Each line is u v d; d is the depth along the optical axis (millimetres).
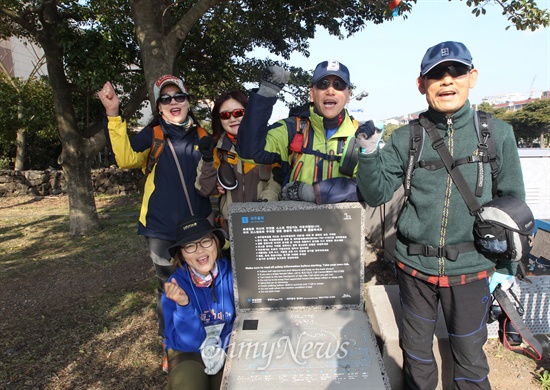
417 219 2010
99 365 3123
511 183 1902
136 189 14000
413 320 2127
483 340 2025
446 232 1935
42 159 17391
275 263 2170
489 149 1864
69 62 6789
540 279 3189
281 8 7633
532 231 1833
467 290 1973
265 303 2232
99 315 4023
